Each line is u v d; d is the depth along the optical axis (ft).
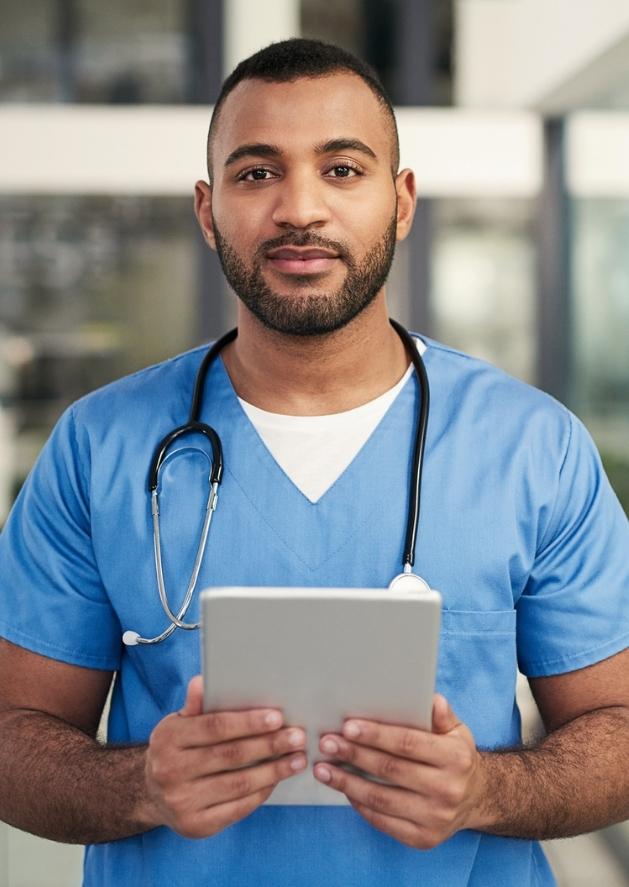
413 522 3.43
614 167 9.82
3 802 3.28
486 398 3.68
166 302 12.37
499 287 12.51
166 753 2.79
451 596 3.40
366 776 2.85
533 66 10.70
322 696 2.75
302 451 3.54
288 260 3.24
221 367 3.72
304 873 3.23
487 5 12.19
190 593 3.38
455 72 12.26
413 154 12.25
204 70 12.28
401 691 2.73
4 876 5.89
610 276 10.21
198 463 3.53
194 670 3.36
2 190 12.21
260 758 2.78
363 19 12.34
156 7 12.22
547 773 3.13
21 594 3.51
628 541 3.61
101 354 12.37
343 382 3.54
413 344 3.76
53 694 3.47
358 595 2.59
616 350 10.25
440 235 12.45
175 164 12.24
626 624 3.48
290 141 3.26
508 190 12.26
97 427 3.63
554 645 3.46
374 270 3.31
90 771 3.13
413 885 3.24
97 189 12.25
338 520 3.47
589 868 6.75
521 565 3.45
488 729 3.38
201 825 2.82
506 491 3.49
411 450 3.56
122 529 3.49
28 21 12.14
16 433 12.22
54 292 12.28
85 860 3.67
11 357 12.26
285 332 3.33
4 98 12.14
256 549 3.44
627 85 9.30
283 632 2.63
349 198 3.27
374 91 3.42
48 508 3.57
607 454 10.49
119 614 3.45
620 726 3.31
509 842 3.37
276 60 3.35
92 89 12.22
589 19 8.61
